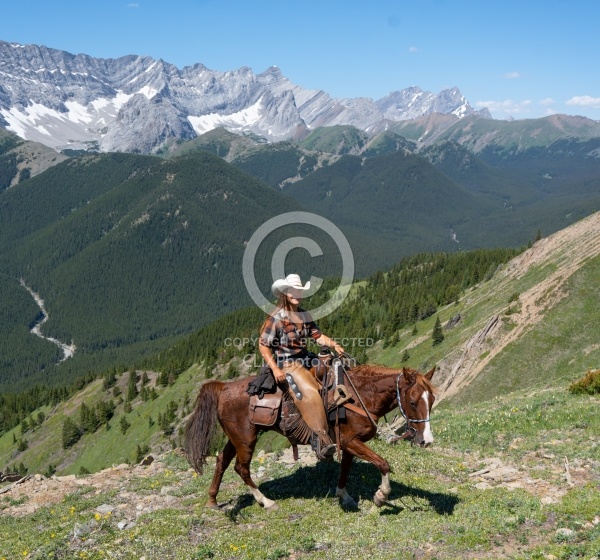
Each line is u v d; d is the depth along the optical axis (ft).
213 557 33.30
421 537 32.58
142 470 53.67
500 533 32.37
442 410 79.20
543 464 44.68
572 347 297.12
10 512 45.24
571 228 491.31
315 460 48.01
